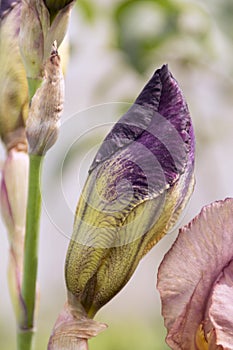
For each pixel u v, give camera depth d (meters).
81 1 0.56
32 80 0.34
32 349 0.37
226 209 0.33
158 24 0.55
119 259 0.33
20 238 0.38
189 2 0.55
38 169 0.34
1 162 0.38
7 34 0.37
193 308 0.33
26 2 0.34
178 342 0.33
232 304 0.33
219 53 0.56
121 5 0.55
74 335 0.34
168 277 0.33
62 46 0.37
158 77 0.32
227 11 0.54
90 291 0.34
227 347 0.32
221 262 0.33
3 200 0.38
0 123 0.38
